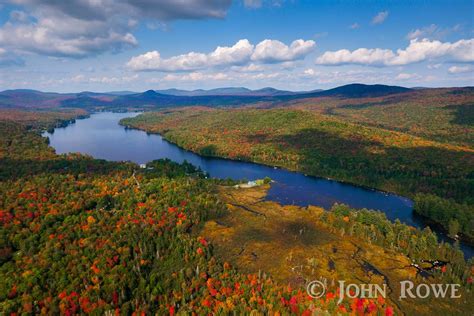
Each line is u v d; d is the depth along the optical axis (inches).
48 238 5132.9
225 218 6934.1
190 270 4704.7
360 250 5615.2
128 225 5762.8
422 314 4077.3
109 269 4544.8
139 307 3934.5
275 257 5388.8
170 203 6919.3
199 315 3801.7
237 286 4367.6
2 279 4195.4
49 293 4001.0
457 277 4672.7
